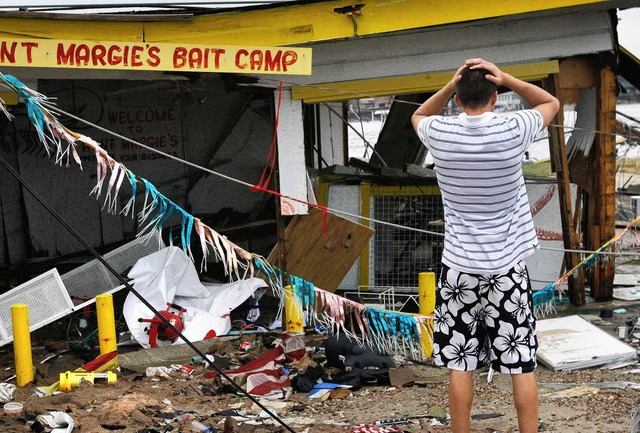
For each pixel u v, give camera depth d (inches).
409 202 416.8
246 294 358.9
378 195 418.6
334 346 296.8
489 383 269.6
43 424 236.2
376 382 282.8
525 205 155.1
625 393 247.9
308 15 334.0
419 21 334.0
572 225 379.2
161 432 232.2
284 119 363.9
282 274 295.1
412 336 296.4
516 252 152.6
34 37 319.9
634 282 439.5
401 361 301.1
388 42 362.3
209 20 332.8
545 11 349.1
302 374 284.7
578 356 287.9
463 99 150.3
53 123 223.8
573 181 397.1
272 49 325.7
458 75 151.6
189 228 230.4
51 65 314.7
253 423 241.8
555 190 404.2
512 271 152.1
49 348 350.6
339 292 424.2
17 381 294.0
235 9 331.0
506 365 154.1
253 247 494.3
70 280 356.5
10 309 322.0
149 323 333.7
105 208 488.4
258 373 286.0
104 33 326.0
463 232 152.3
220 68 324.8
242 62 325.4
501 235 150.8
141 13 336.8
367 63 363.3
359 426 230.1
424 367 294.0
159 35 330.6
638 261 512.1
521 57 368.5
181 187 497.0
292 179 362.6
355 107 763.4
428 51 363.6
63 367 324.5
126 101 487.2
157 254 359.6
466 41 364.2
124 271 365.7
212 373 295.9
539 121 150.4
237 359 317.1
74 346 344.5
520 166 150.6
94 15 320.5
